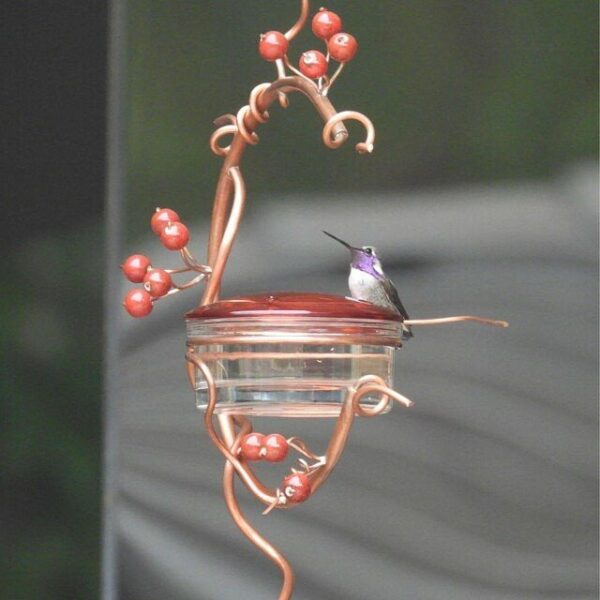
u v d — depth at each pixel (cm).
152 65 1004
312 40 998
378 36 1014
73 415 996
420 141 1017
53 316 991
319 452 980
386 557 1008
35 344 989
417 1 1015
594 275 1009
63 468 991
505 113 1017
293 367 732
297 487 732
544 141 1017
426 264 1016
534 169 1016
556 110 1017
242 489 1007
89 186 990
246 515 1004
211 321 732
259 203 1012
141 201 1002
